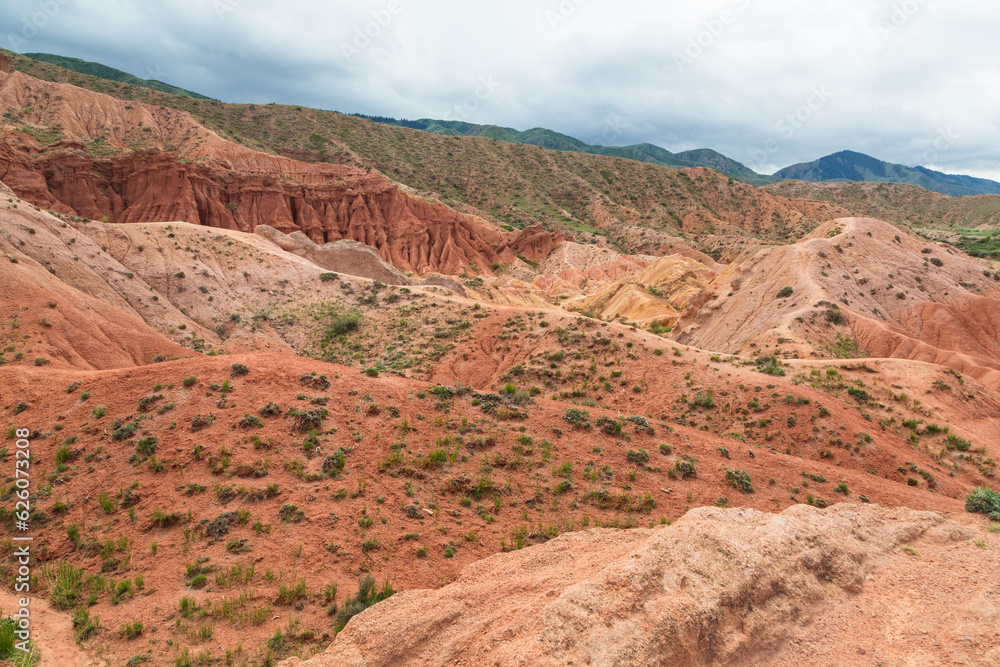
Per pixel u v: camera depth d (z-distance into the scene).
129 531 17.67
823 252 89.19
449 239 162.00
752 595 10.70
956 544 13.72
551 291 153.00
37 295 42.81
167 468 20.27
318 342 66.25
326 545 16.92
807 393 41.56
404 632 11.05
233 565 15.88
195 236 77.31
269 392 24.48
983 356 73.25
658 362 49.62
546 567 14.16
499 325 61.38
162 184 125.19
